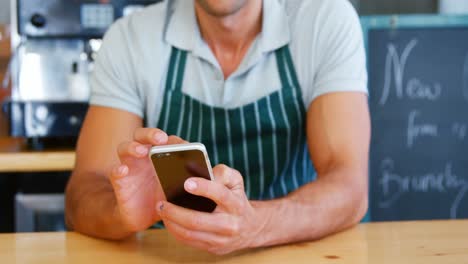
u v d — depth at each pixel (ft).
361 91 4.16
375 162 7.20
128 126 4.48
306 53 4.38
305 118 4.49
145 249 3.10
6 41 8.12
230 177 2.72
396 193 7.21
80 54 7.54
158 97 4.59
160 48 4.58
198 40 4.50
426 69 7.22
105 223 3.27
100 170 4.16
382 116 7.20
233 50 4.50
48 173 7.04
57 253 3.02
